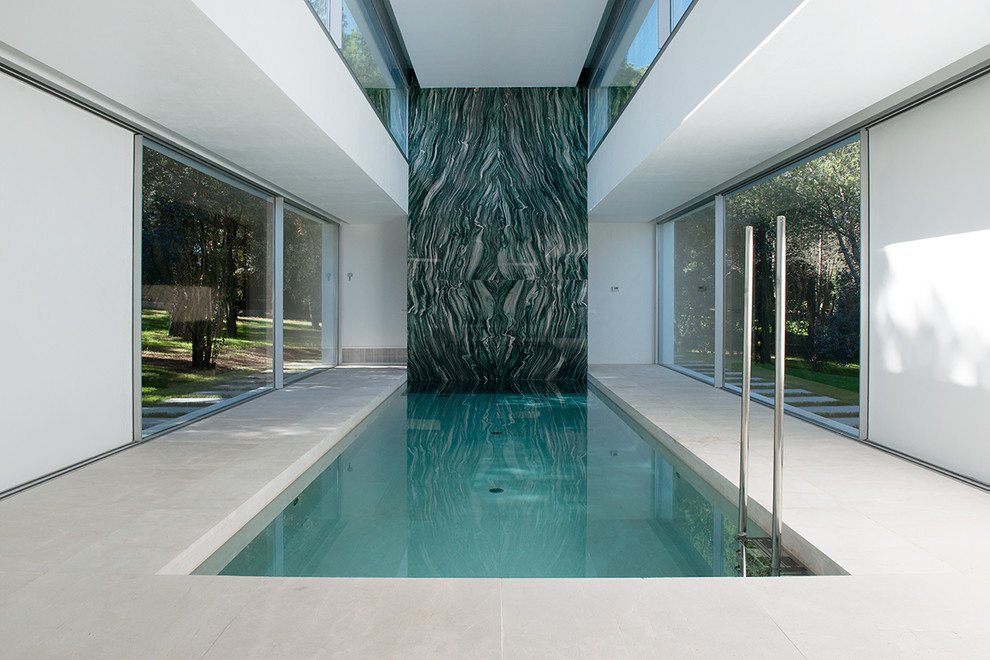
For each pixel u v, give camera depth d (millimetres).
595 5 7332
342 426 5617
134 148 4723
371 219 10586
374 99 7340
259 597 2223
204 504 3322
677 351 10281
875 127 4691
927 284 4133
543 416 6984
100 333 4309
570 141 9984
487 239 9961
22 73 3537
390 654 1851
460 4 7312
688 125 5008
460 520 3703
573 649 1886
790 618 2096
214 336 6188
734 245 7906
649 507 3920
